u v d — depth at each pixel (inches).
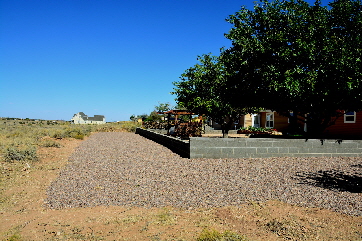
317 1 474.6
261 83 490.6
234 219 183.5
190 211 199.3
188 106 643.5
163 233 161.2
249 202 217.6
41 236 159.5
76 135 770.8
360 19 440.8
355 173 319.9
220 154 410.0
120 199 227.0
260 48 470.0
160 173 315.9
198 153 407.5
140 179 289.7
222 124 650.8
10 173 313.1
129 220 182.4
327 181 282.0
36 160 390.0
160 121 1178.6
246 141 415.2
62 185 268.7
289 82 430.0
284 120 1048.2
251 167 346.6
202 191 246.5
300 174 312.5
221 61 603.2
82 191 249.1
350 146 443.2
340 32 467.8
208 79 615.2
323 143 435.8
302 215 190.1
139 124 1605.6
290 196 232.2
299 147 428.5
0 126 1298.0
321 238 154.6
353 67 407.8
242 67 514.0
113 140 733.3
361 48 430.3
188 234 159.5
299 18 467.8
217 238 149.3
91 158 415.8
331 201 219.6
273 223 174.1
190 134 802.2
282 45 469.1
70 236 159.0
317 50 446.3
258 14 510.0
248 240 151.2
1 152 440.5
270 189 252.2
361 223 176.6
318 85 437.7
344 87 410.9
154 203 216.7
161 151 490.9
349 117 751.1
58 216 191.8
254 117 1239.5
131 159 406.3
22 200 225.5
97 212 199.0
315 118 529.7
